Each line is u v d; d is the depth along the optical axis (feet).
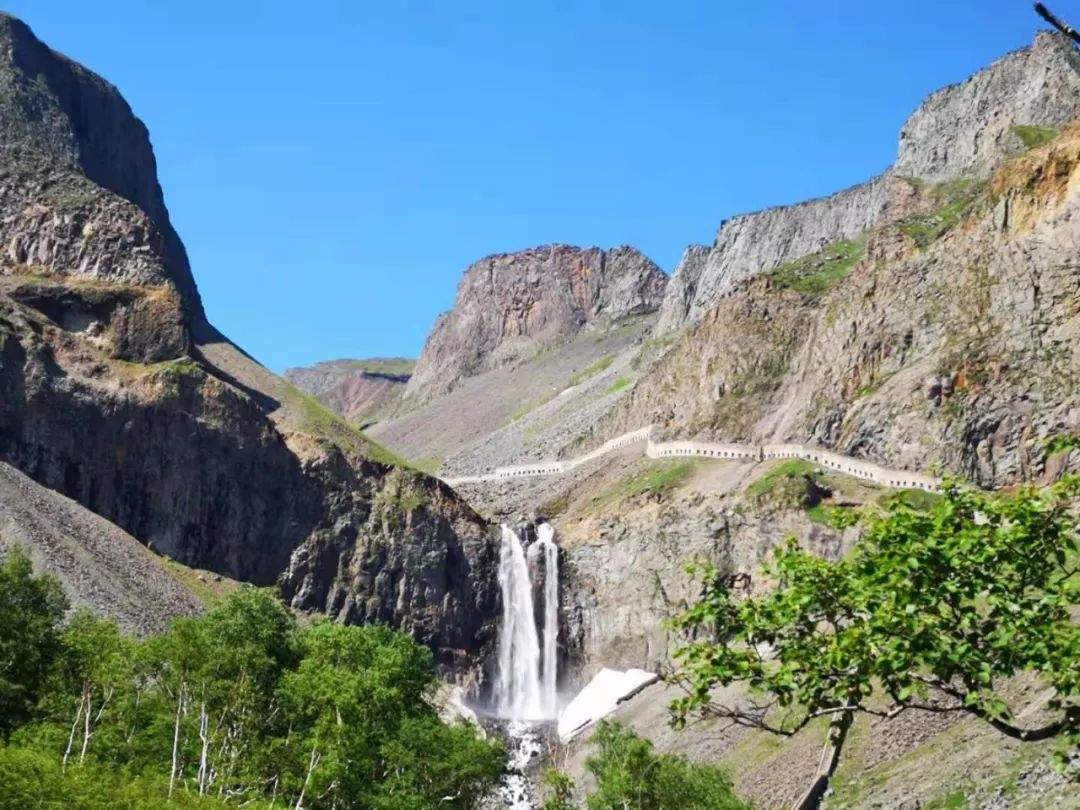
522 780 521.65
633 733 359.66
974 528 118.21
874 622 113.80
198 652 295.48
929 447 644.69
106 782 232.32
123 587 460.55
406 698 353.72
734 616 123.44
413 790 303.89
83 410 628.69
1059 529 118.32
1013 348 644.27
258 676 317.63
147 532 629.92
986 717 109.29
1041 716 319.47
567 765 544.62
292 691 306.96
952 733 357.41
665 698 557.74
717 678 117.91
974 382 647.56
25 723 286.87
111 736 280.10
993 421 627.87
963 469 625.41
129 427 638.53
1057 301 637.71
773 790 386.52
